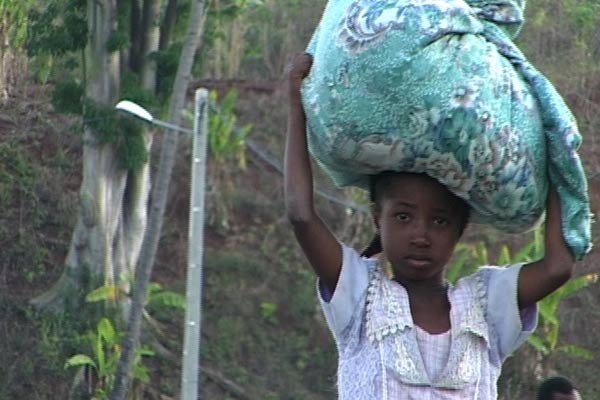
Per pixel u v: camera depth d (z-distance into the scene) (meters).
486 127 8.77
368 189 9.66
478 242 54.44
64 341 56.12
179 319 63.44
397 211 9.09
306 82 9.41
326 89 9.12
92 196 56.97
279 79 72.56
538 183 9.09
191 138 70.19
